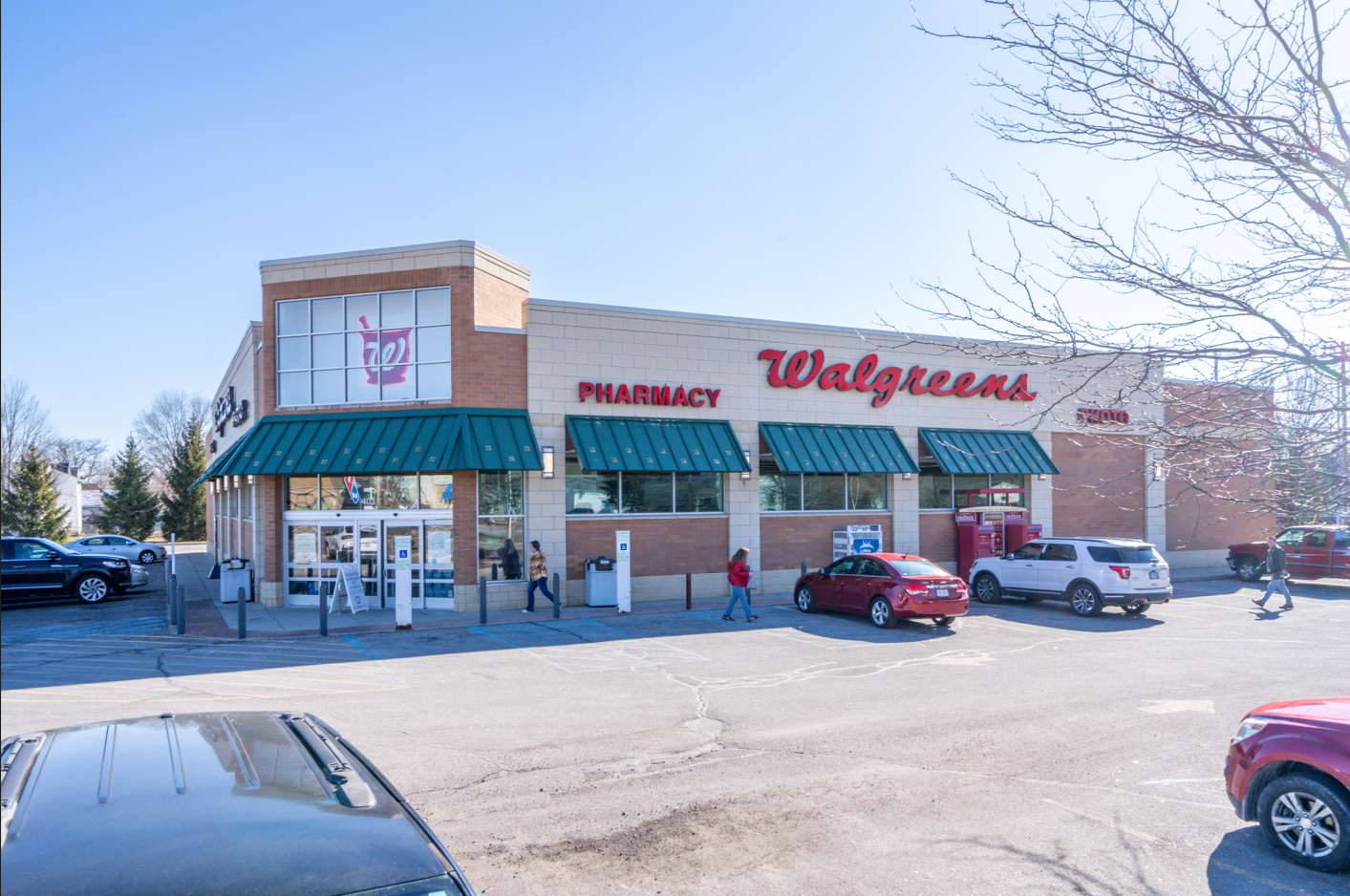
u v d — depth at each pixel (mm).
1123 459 28141
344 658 14141
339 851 2463
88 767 3002
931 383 25156
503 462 19188
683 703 10836
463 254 20047
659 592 21750
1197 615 19125
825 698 11062
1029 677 12328
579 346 21078
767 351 23172
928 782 7715
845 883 5707
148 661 13938
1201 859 6117
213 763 3064
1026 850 6242
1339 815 5805
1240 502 5602
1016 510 25469
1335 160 5090
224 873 2273
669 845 6309
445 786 7602
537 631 16953
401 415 19938
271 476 20797
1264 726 6359
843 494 24484
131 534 60281
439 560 20172
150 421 89312
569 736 9258
